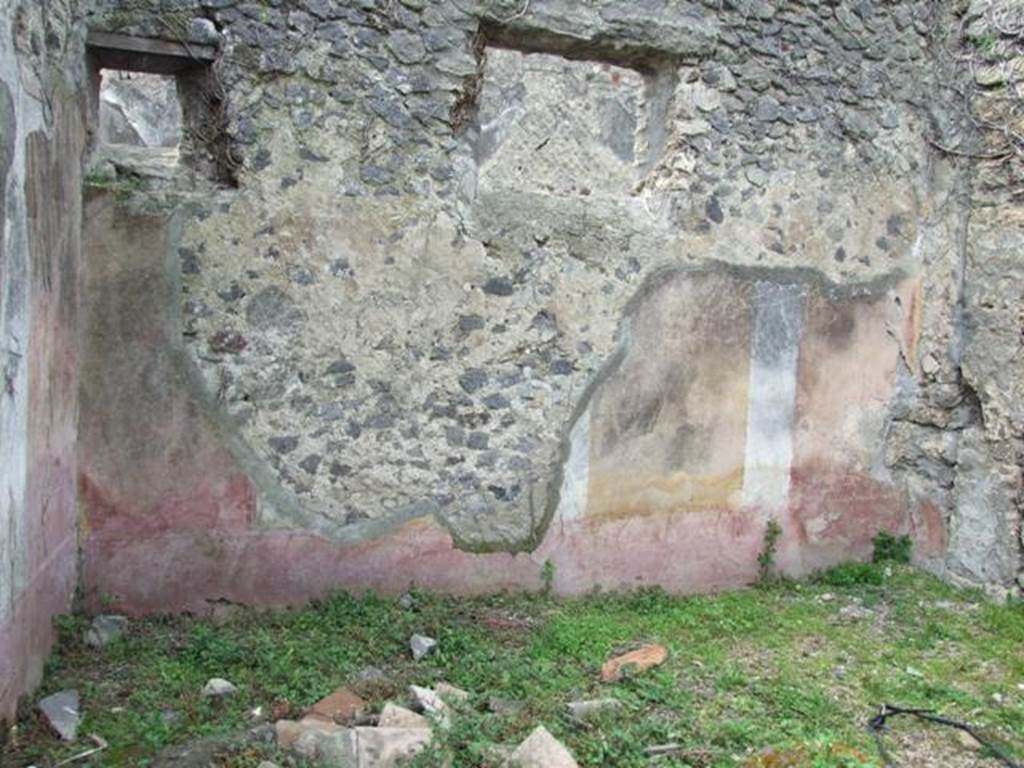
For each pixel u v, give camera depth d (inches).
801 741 132.8
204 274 165.8
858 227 211.6
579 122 397.4
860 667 164.4
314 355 173.2
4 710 117.8
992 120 206.7
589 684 148.3
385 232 175.9
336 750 117.0
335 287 173.5
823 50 205.6
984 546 209.6
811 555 213.5
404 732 120.6
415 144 177.2
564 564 192.1
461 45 178.1
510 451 186.7
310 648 154.6
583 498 192.5
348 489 176.6
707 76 196.5
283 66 168.1
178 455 166.1
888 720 144.0
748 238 201.6
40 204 131.2
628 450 195.3
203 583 168.7
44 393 135.3
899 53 213.0
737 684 152.3
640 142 207.2
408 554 181.2
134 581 164.6
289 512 173.2
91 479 161.2
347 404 175.6
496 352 184.5
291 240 170.4
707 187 198.1
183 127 173.9
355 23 172.1
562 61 389.4
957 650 176.2
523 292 185.6
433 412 181.3
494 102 388.2
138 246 161.9
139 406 163.5
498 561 187.3
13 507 119.5
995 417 207.3
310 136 170.7
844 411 213.9
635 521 197.0
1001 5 203.3
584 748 124.9
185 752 117.3
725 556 205.5
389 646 158.2
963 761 133.5
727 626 180.2
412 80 175.9
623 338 193.2
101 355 160.7
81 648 149.8
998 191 207.2
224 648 150.6
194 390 166.4
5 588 116.5
